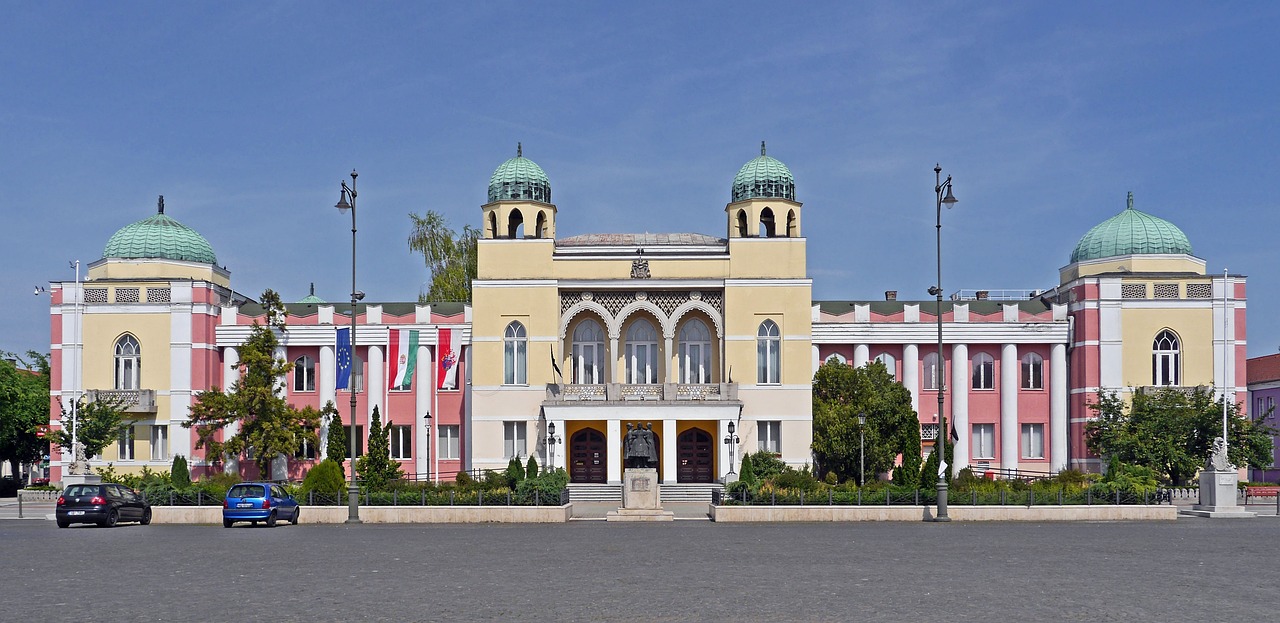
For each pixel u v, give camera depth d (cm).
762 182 7419
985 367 7881
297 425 7031
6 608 2155
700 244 7712
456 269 9606
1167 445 6794
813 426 7006
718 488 5919
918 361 7856
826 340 7819
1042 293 8512
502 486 5803
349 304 8050
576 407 6919
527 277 7131
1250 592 2333
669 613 2038
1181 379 7638
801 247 7106
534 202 7531
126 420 7562
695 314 7294
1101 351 7650
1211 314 7650
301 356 7862
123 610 2117
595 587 2422
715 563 2958
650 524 4806
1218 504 5303
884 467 6769
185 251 8094
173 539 3966
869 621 1939
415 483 6056
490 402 7069
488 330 7106
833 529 4397
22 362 9619
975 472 7562
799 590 2358
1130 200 8231
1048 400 7838
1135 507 5031
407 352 7406
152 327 7619
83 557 3209
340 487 5306
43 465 9881
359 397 7806
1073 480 6091
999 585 2444
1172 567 2842
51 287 7644
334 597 2273
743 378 7031
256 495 4756
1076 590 2358
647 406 6906
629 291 7169
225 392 7744
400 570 2802
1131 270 7919
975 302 7994
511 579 2586
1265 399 8956
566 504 5188
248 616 2031
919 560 3036
